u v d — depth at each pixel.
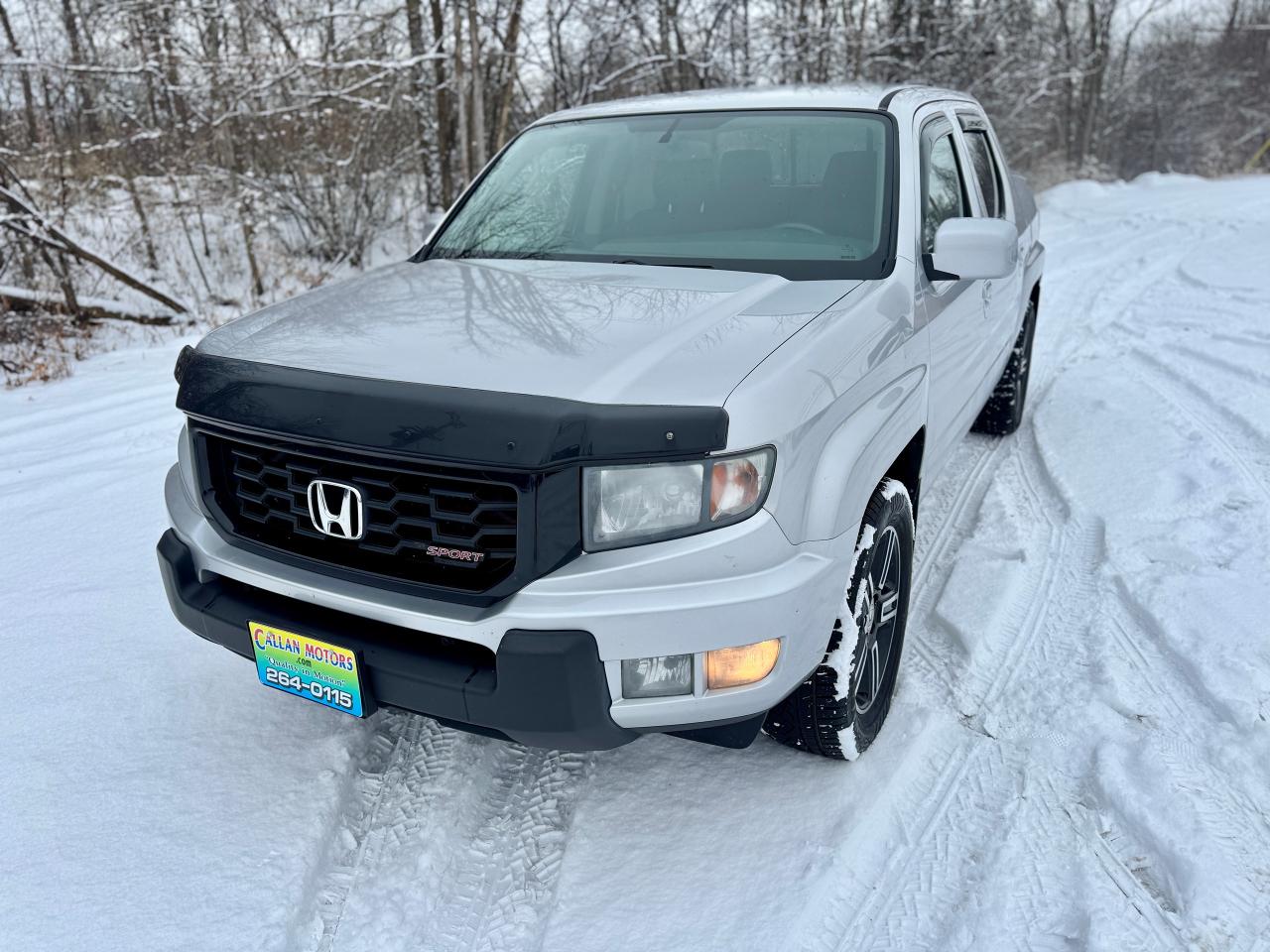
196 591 2.28
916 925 2.01
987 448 4.89
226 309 10.72
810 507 2.05
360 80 11.88
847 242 2.80
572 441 1.81
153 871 2.12
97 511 4.16
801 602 2.00
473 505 1.90
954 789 2.40
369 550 2.03
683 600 1.88
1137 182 21.95
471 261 3.05
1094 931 1.94
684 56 12.47
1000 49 19.06
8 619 3.21
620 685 1.93
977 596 3.30
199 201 11.84
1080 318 7.60
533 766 2.53
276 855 2.17
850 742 2.38
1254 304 7.62
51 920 1.99
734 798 2.37
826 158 3.03
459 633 1.90
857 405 2.23
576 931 1.99
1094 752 2.49
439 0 11.27
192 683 2.84
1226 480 4.12
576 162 3.35
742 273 2.68
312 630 2.08
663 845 2.22
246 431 2.08
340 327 2.32
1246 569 3.35
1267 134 34.56
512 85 12.14
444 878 2.17
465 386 1.92
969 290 3.29
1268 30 36.94
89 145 11.21
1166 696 2.71
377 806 2.38
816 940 1.97
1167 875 2.10
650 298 2.41
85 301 9.87
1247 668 2.75
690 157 3.20
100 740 2.57
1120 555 3.54
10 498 4.31
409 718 2.72
